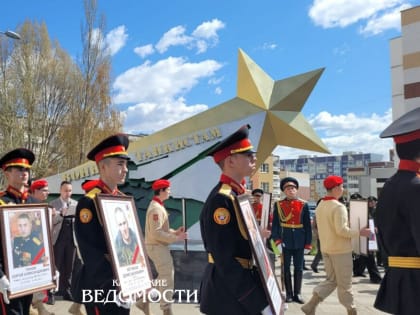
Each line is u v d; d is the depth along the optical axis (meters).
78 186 9.51
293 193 7.07
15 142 25.33
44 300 5.45
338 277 5.22
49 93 28.05
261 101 8.45
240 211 2.49
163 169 8.75
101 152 3.44
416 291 2.73
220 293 2.64
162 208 5.60
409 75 29.92
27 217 3.67
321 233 5.39
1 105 25.83
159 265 5.41
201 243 7.72
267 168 60.66
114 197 3.25
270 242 6.95
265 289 2.42
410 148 2.88
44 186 6.29
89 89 27.14
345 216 5.16
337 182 5.38
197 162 8.51
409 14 30.12
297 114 8.61
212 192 2.80
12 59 27.14
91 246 3.19
